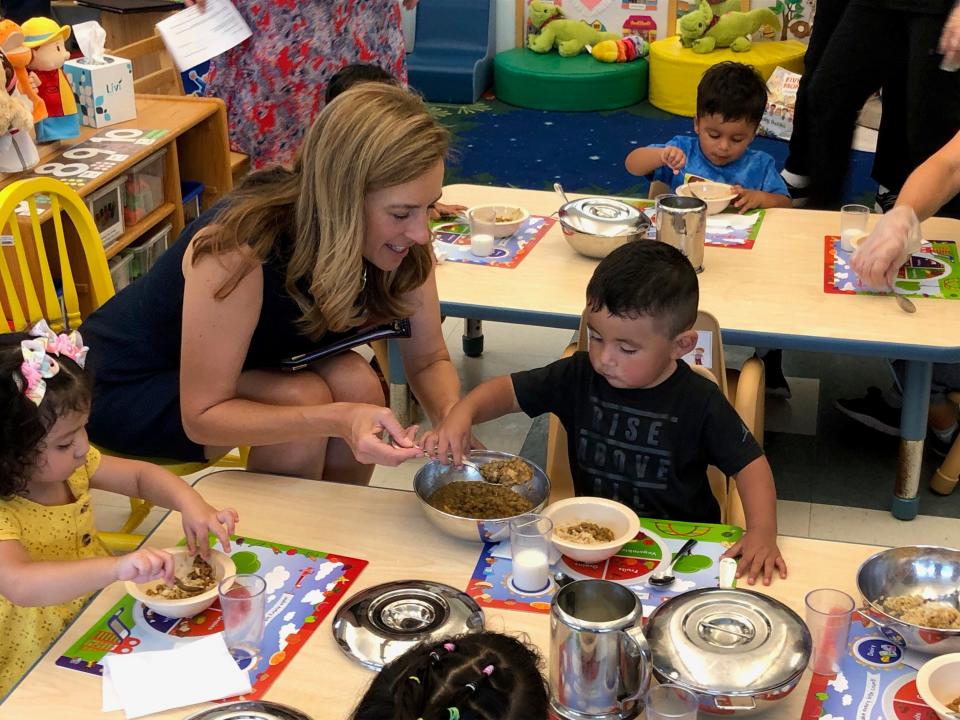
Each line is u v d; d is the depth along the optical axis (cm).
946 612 151
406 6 404
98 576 154
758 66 609
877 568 160
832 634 141
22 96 299
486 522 167
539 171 551
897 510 292
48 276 241
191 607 153
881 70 399
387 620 152
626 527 173
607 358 191
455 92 663
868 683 141
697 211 269
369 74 304
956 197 398
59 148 318
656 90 650
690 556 169
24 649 182
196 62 361
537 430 339
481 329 381
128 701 138
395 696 109
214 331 187
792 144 454
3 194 223
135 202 326
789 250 291
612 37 670
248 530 174
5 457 162
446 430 190
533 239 303
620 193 520
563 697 134
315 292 181
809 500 302
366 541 172
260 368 210
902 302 257
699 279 273
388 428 178
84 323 228
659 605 151
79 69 331
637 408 199
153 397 218
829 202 431
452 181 536
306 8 370
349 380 215
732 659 135
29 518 173
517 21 688
